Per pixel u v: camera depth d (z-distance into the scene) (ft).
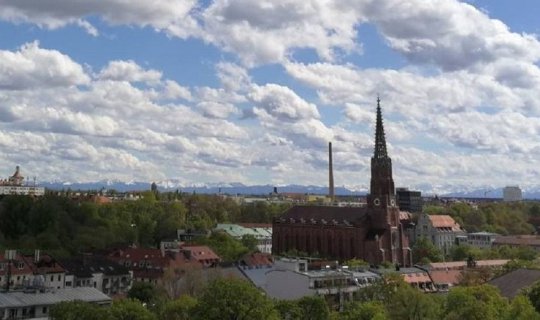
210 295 406.00
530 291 499.92
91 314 391.65
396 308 495.82
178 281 632.79
